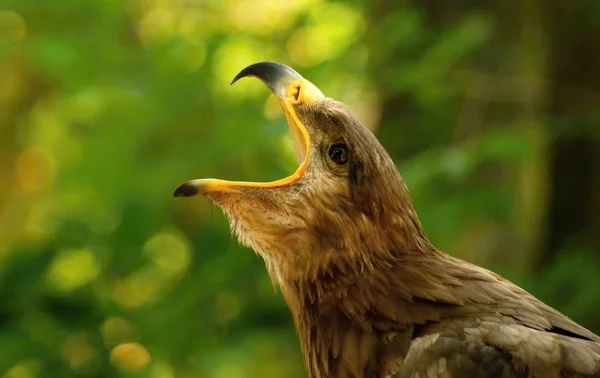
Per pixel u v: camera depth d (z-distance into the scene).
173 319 11.97
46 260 11.62
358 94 12.46
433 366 5.68
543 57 12.20
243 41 13.03
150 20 13.62
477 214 11.49
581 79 12.06
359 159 6.19
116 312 11.92
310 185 6.28
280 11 13.51
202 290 12.02
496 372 5.53
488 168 11.77
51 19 13.02
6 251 12.34
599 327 10.68
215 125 12.40
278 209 6.30
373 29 12.38
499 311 5.91
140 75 12.78
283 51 13.29
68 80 12.60
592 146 12.09
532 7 12.16
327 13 13.11
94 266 12.45
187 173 12.15
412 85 11.74
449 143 12.17
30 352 10.83
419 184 10.88
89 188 12.62
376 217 6.18
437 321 5.94
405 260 6.19
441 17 12.41
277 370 12.01
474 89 12.03
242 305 12.06
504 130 11.30
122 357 11.91
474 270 6.19
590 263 11.16
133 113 12.63
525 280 11.24
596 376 5.47
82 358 11.30
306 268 6.29
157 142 12.74
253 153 11.88
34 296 11.25
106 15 12.94
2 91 16.62
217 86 12.90
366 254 6.18
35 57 12.52
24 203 17.58
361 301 6.14
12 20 12.99
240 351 11.41
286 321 11.93
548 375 5.50
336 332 6.19
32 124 16.77
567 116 11.83
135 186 12.33
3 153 17.39
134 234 12.26
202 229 12.23
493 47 12.15
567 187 12.18
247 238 6.43
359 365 6.07
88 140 12.92
